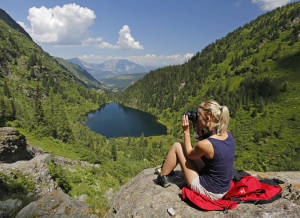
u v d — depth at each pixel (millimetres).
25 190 11438
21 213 5441
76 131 122750
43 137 36531
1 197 9258
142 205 3281
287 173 4102
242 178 2967
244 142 119375
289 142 108500
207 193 2770
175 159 3375
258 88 189625
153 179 4199
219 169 2576
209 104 2633
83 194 17938
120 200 3957
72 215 5414
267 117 147000
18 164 13773
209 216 2629
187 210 2865
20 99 162125
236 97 190375
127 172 36938
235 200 2686
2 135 16156
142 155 115750
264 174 4145
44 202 5973
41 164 14953
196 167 3084
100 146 113625
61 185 16250
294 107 147875
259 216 2365
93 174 24391
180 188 3602
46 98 198625
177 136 167500
